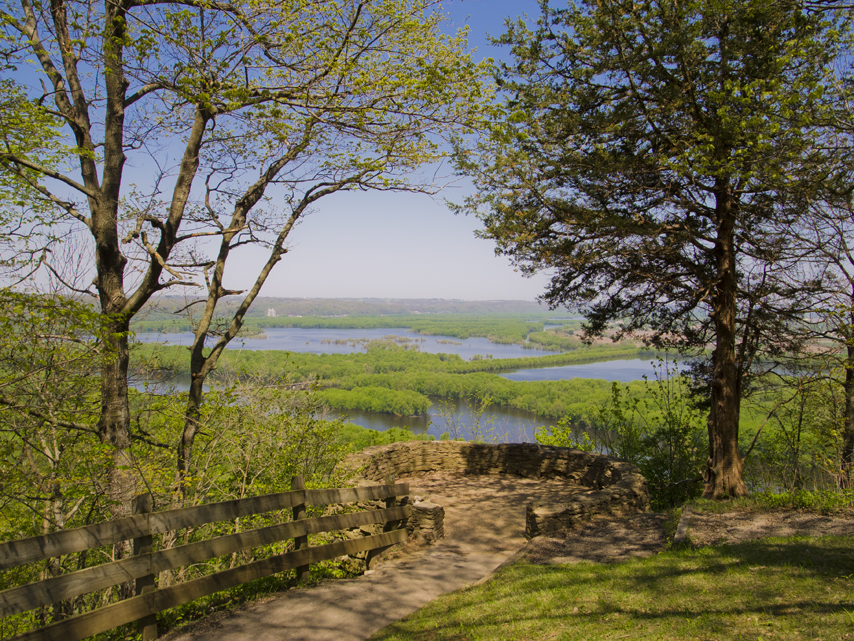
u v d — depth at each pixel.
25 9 8.98
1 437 8.05
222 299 12.42
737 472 9.77
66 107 8.98
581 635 3.89
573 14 9.30
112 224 8.89
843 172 7.89
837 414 13.28
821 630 3.31
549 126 9.52
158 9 8.15
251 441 9.63
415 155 9.91
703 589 4.54
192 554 4.13
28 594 3.08
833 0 6.98
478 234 10.31
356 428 26.80
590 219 9.49
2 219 8.45
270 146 10.99
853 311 10.42
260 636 4.22
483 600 5.09
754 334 11.01
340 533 9.27
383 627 4.59
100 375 8.92
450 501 10.46
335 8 9.05
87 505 9.43
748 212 9.88
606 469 10.92
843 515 6.71
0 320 6.50
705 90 8.66
